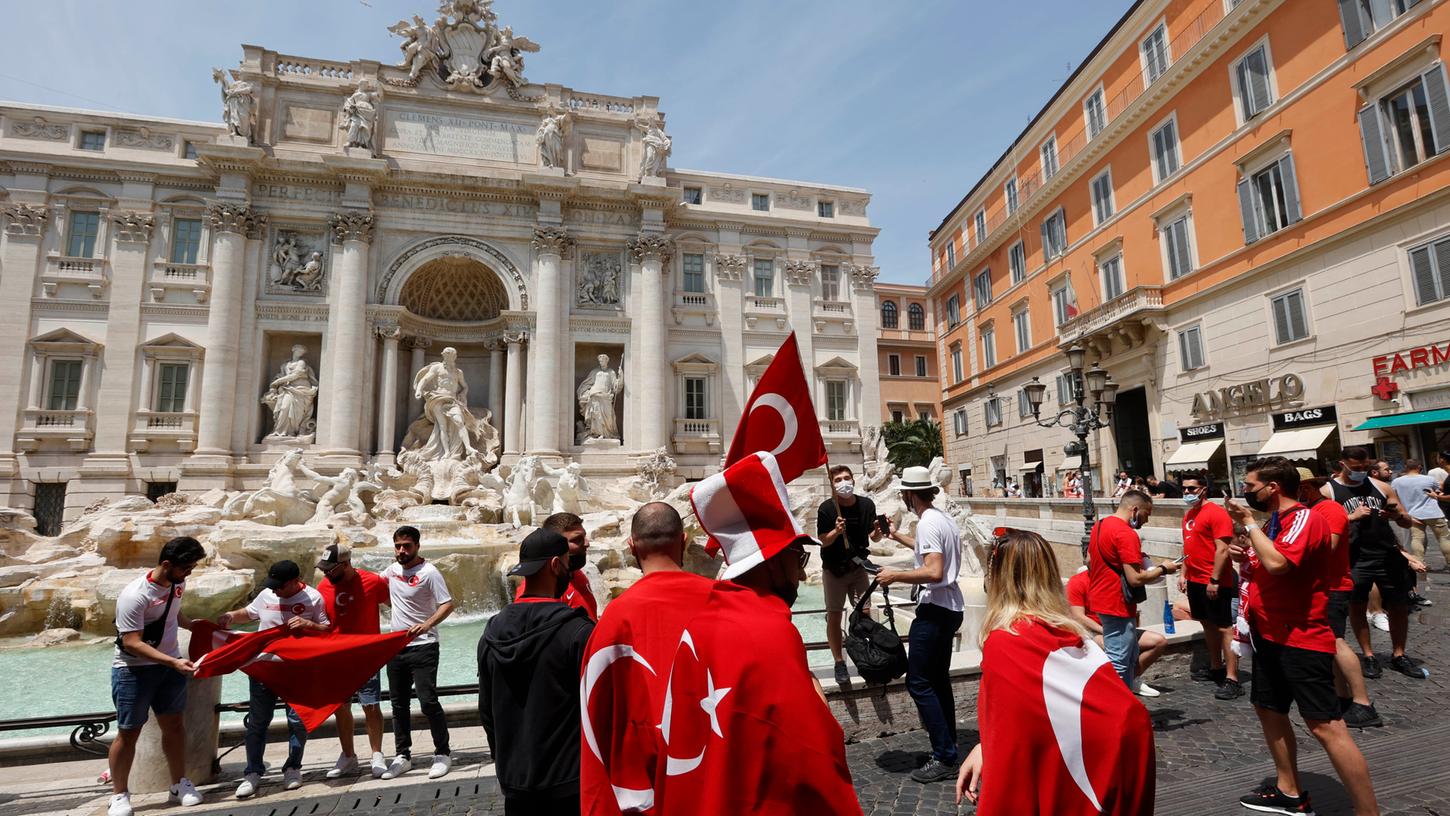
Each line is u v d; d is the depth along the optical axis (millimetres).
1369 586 7938
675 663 2570
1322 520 4719
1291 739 4859
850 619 5809
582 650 3471
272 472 23547
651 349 33531
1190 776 5598
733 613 2672
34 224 28297
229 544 18547
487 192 32844
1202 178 25188
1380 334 19141
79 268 28594
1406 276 18500
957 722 7211
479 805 5785
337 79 32250
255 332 29547
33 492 27125
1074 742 2684
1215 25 23922
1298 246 21484
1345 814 4801
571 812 3328
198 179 30016
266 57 31547
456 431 30125
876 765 6051
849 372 36938
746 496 3188
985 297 41406
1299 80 21469
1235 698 7438
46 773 6836
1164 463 26750
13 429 27047
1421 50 17984
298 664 6020
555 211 33312
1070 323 31062
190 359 28953
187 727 6383
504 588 19188
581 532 5633
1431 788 5094
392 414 30250
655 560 3141
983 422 41250
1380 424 18719
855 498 6887
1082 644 2902
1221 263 24297
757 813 2303
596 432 32844
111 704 11273
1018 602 3090
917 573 5480
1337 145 20312
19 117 28734
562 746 3393
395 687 6633
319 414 29375
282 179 30500
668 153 35250
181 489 27047
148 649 5645
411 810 5711
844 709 6746
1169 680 8289
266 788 6285
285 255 30359
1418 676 7660
